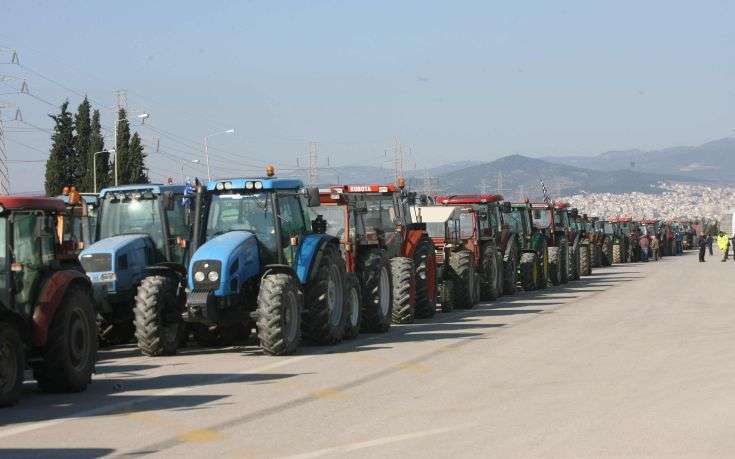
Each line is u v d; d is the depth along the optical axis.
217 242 18.20
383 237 23.44
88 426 11.37
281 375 15.34
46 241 14.12
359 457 9.49
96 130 77.25
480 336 20.83
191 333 22.08
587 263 47.41
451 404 12.42
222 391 13.82
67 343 13.88
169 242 20.48
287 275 18.28
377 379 14.73
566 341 19.44
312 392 13.59
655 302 29.69
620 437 10.17
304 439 10.43
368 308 21.91
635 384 13.77
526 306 29.27
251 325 20.00
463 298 28.64
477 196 33.56
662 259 74.12
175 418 11.79
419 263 25.67
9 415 12.24
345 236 21.59
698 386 13.49
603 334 20.67
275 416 11.80
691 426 10.69
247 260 18.28
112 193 20.84
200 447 10.13
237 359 17.61
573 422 11.05
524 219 37.34
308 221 20.11
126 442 10.43
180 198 20.97
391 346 19.27
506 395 13.03
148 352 18.30
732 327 21.77
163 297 18.34
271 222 18.86
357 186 25.39
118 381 15.14
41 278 13.91
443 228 29.42
